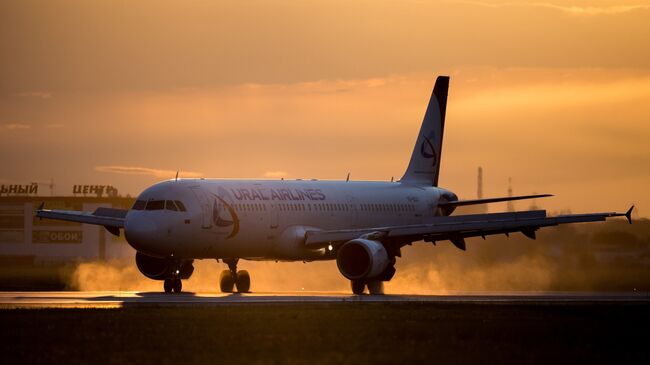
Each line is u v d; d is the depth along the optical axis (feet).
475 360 400.47
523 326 515.09
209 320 522.47
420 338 464.65
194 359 398.83
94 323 507.71
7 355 410.52
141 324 505.25
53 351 419.54
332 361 393.91
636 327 522.06
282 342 445.37
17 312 560.20
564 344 451.12
